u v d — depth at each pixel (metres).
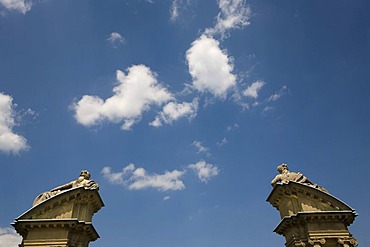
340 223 27.56
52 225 26.52
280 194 29.52
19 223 26.56
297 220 27.53
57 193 28.72
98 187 29.06
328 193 28.45
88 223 27.25
